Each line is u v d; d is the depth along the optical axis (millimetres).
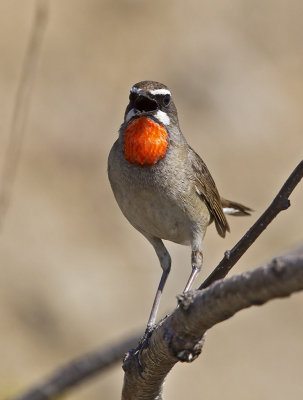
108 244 15930
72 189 16641
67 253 15477
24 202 15961
